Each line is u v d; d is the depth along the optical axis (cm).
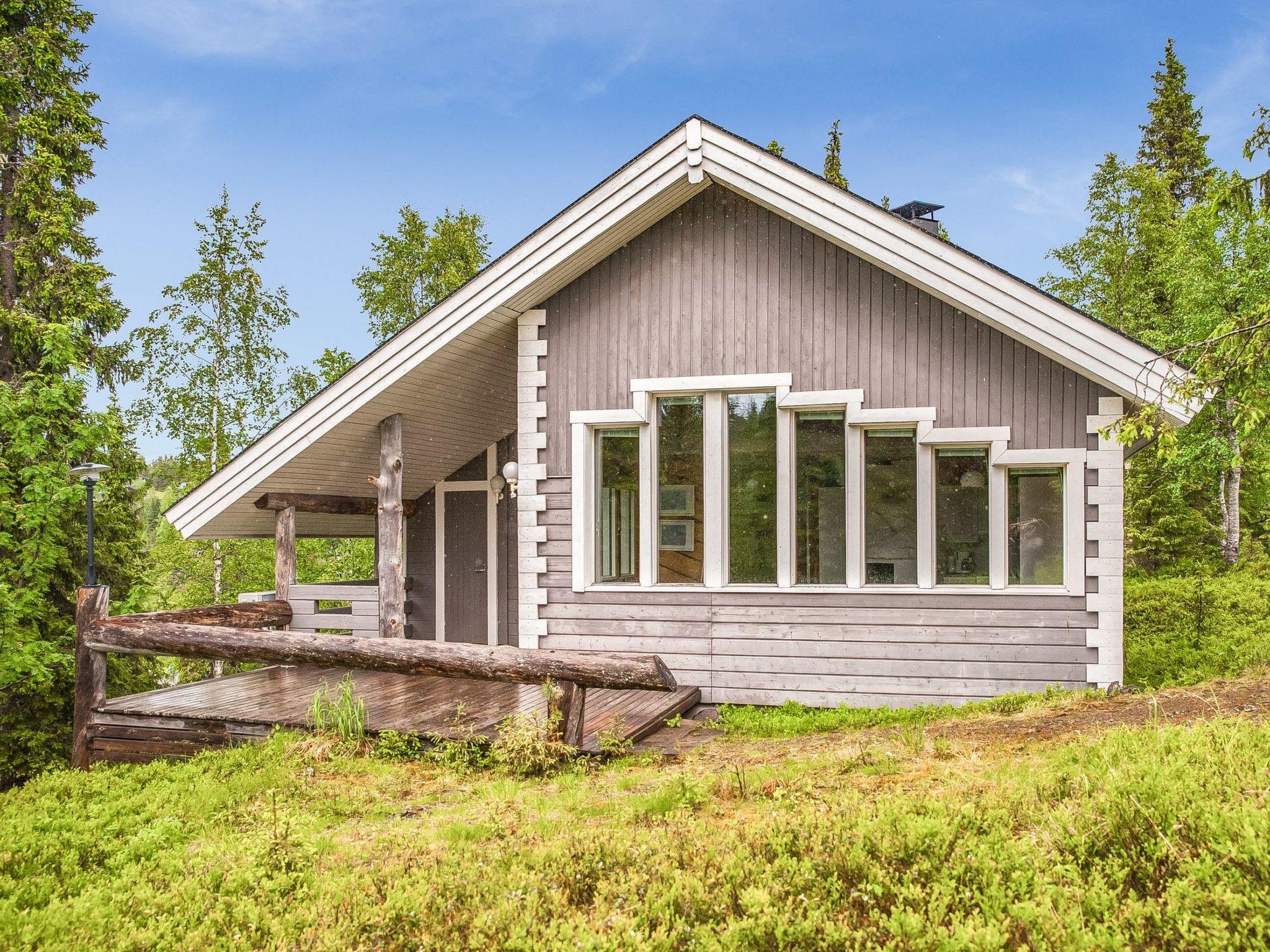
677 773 767
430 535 1670
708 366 1153
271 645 988
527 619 1195
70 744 1733
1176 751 563
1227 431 2700
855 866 456
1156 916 371
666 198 1130
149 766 898
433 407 1353
